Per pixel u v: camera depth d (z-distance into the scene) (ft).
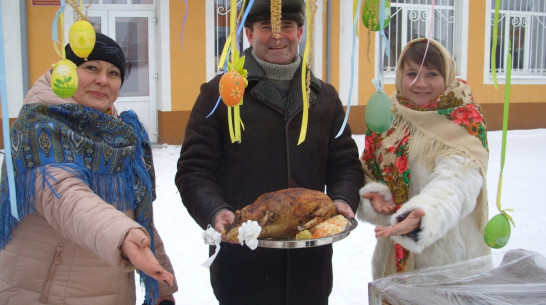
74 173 4.13
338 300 9.36
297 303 5.57
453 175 5.21
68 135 4.25
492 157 23.57
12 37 22.86
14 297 4.40
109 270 4.54
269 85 5.44
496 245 4.14
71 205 3.90
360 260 11.22
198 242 12.21
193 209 5.15
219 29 25.89
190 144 5.49
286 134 5.41
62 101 4.46
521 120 31.83
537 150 25.34
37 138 4.12
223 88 3.53
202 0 25.13
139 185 4.83
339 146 5.91
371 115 3.70
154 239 5.30
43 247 4.38
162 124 25.58
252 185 5.44
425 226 4.81
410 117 5.69
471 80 30.25
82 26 3.30
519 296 4.00
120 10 24.81
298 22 5.37
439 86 5.61
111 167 4.53
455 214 5.03
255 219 4.41
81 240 3.86
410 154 5.62
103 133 4.63
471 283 4.25
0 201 4.32
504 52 30.73
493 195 16.81
